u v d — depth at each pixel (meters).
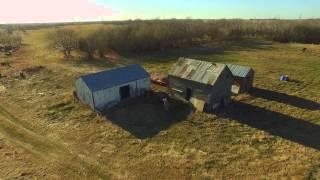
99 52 66.25
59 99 37.44
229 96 35.19
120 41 71.00
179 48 76.38
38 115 33.09
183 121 30.95
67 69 53.47
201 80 32.97
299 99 37.16
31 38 104.31
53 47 74.25
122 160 24.41
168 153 25.23
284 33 91.75
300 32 91.75
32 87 43.03
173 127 29.78
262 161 23.89
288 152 25.16
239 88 39.00
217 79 32.38
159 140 27.38
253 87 41.75
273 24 103.00
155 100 35.94
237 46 79.50
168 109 33.38
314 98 37.47
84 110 33.88
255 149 25.70
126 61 60.31
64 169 23.36
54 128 30.06
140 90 37.28
